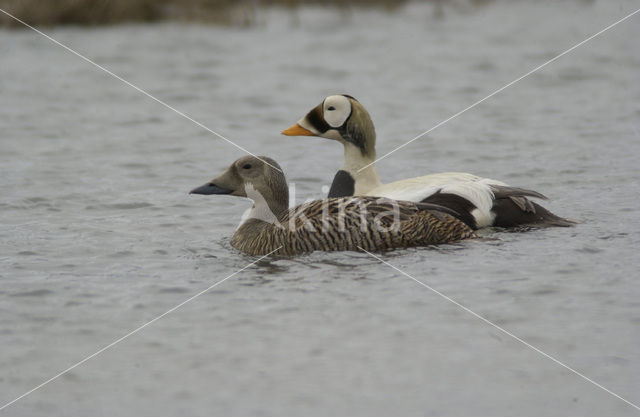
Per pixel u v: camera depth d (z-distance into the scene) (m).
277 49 29.42
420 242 12.32
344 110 14.54
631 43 29.41
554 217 13.34
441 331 9.72
